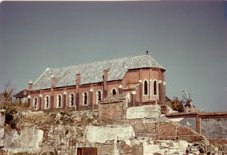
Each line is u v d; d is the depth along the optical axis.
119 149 29.83
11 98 39.44
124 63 72.12
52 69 85.25
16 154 30.62
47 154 32.03
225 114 31.66
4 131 32.06
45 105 77.75
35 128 33.44
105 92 68.75
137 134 31.12
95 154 22.42
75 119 33.88
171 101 59.88
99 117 33.59
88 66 78.88
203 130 32.28
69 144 31.88
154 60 69.44
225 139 31.11
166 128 29.95
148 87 66.62
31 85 80.81
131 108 32.06
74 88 74.38
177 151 27.64
